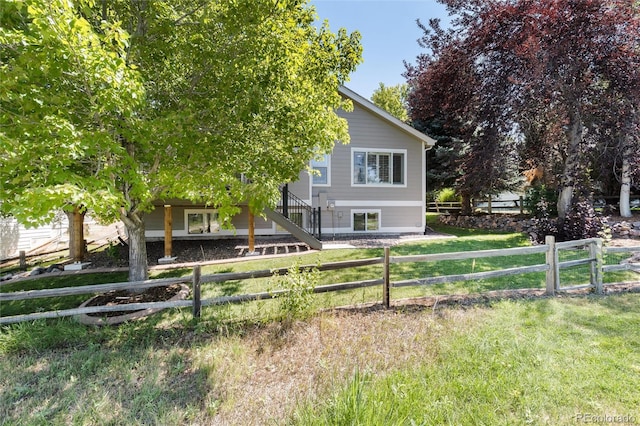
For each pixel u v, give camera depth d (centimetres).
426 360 273
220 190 433
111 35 287
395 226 1191
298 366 276
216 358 286
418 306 407
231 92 388
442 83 1038
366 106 1136
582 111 862
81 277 637
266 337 329
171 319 385
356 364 269
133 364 280
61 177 272
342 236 1115
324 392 234
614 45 823
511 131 979
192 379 259
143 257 520
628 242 776
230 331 346
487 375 248
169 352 302
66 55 258
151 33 388
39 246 1097
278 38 384
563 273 550
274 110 408
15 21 282
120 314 409
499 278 530
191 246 937
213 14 367
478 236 1065
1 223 929
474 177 1066
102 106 290
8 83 259
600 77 860
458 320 355
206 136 388
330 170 1136
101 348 313
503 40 890
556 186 983
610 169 1051
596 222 813
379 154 1174
